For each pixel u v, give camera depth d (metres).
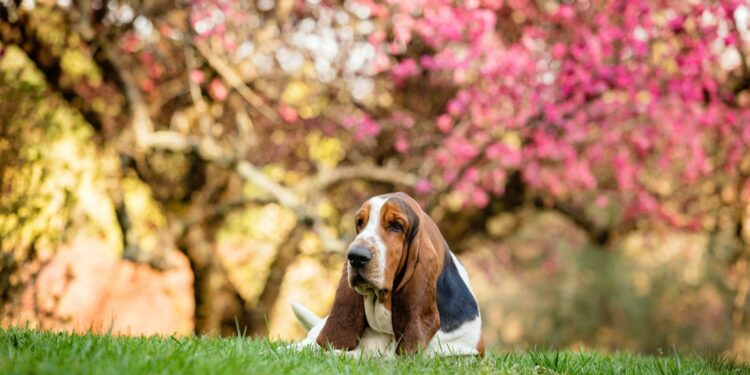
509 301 19.03
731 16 9.51
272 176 12.23
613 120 10.25
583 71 9.79
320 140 11.77
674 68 10.35
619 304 18.22
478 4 9.48
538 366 4.64
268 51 10.88
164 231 10.95
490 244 13.70
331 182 10.88
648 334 18.44
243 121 11.09
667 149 11.20
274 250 13.11
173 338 4.65
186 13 9.96
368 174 10.84
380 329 4.53
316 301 13.05
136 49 10.52
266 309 11.93
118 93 10.71
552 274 16.95
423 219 4.59
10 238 7.95
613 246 15.53
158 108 11.10
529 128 10.16
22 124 8.55
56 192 8.77
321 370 3.80
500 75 9.66
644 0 9.52
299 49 10.75
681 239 16.30
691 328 18.16
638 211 12.16
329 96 11.24
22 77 9.96
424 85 11.66
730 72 11.05
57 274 8.82
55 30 10.26
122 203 10.44
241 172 10.30
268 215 13.05
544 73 10.16
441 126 10.23
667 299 18.30
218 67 10.12
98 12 10.17
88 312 10.83
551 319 18.80
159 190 11.85
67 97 10.50
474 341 4.66
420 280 4.42
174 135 10.14
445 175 10.62
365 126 10.40
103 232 10.31
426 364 4.15
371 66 10.53
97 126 10.73
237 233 13.12
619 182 11.43
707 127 10.96
